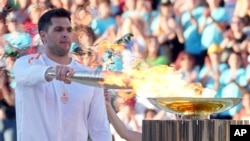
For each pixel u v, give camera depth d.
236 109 22.19
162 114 20.52
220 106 8.34
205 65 23.73
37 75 10.73
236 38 23.81
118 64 16.05
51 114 11.59
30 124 11.55
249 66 23.42
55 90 11.62
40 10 23.06
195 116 8.44
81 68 12.04
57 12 11.83
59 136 11.66
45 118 11.56
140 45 24.02
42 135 11.55
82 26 22.28
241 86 23.19
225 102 8.27
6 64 18.41
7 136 21.12
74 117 11.74
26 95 11.51
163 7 24.61
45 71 10.67
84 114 11.93
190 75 23.64
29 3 23.12
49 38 11.78
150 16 24.55
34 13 22.88
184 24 24.23
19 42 18.64
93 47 17.27
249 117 22.14
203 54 23.86
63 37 11.75
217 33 23.86
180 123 8.02
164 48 24.03
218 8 24.17
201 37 23.95
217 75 23.42
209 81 23.42
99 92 12.00
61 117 11.63
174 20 24.42
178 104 8.31
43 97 11.52
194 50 23.89
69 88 11.71
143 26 24.39
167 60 23.95
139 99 20.23
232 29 23.89
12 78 19.12
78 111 11.76
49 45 11.83
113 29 23.64
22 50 18.12
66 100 11.66
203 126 7.98
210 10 24.23
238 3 24.05
